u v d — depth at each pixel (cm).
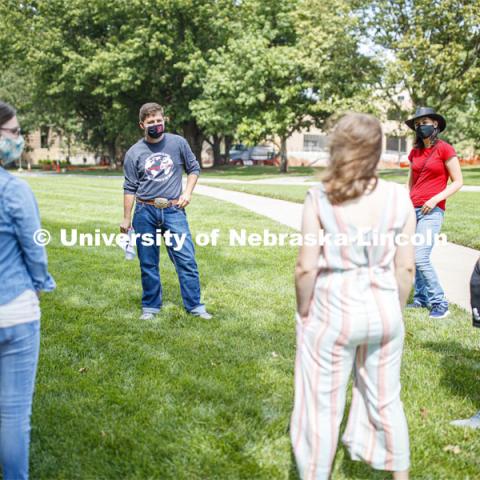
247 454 340
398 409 280
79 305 640
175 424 372
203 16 3694
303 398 280
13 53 4297
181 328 563
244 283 740
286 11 3562
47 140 6688
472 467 327
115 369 460
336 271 268
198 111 3559
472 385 432
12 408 270
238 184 2489
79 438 354
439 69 2892
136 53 3616
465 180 2611
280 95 3322
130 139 4644
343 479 319
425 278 596
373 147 260
